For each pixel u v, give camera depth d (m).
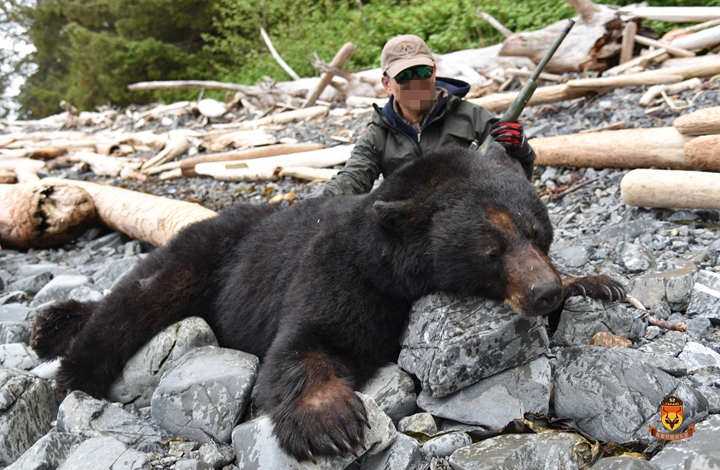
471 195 3.16
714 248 4.63
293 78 16.17
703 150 5.45
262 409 3.18
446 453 2.85
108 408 3.52
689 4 11.85
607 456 2.71
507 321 3.07
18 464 3.06
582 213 6.02
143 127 15.08
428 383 3.06
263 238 4.12
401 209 3.21
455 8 14.41
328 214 3.78
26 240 7.64
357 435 2.81
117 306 4.10
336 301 3.33
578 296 3.61
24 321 5.30
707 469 2.37
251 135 11.16
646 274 4.16
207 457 3.05
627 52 9.83
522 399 3.05
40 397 3.65
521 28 13.06
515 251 3.03
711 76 8.21
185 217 6.74
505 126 4.39
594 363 3.07
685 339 3.56
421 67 4.56
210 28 23.56
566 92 8.82
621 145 6.36
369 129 5.11
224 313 4.15
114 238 7.87
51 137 14.92
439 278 3.25
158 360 3.83
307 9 18.23
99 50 23.78
